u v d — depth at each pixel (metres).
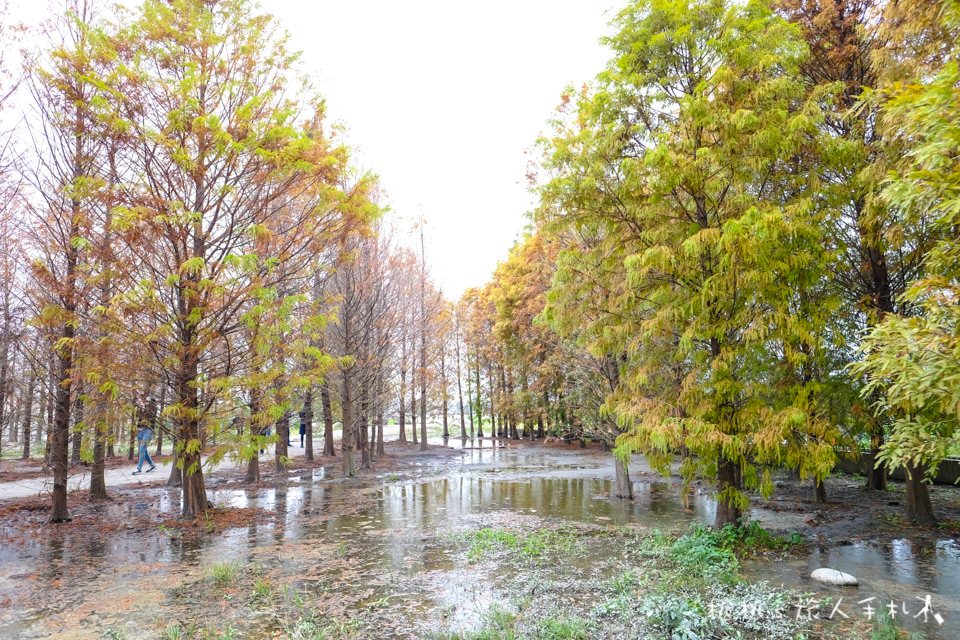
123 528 9.87
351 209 10.34
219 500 13.28
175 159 9.18
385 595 6.17
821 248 7.60
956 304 3.92
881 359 4.02
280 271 11.12
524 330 25.91
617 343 9.30
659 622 5.10
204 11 10.62
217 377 9.76
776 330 7.54
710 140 8.23
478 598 6.04
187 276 9.80
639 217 8.70
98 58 9.30
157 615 5.63
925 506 9.80
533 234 22.19
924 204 3.88
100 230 9.98
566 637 4.88
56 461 10.48
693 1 8.65
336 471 19.62
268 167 10.04
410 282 22.45
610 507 11.93
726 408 8.04
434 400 32.91
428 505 12.46
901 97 3.81
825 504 11.99
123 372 9.16
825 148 7.82
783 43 7.79
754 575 6.77
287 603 5.95
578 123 13.74
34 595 6.29
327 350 17.94
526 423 36.03
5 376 13.33
